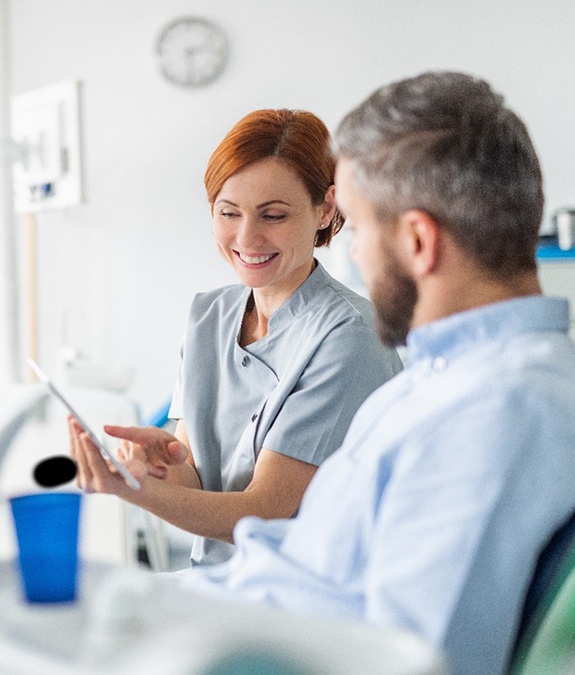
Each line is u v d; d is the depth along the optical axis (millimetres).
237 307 1859
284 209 1689
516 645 935
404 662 654
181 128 4965
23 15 4961
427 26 4898
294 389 1721
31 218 4406
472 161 989
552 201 4859
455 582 883
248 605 749
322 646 675
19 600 804
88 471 1505
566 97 4844
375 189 1020
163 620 709
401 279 1027
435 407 945
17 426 1133
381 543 908
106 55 4965
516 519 902
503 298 1013
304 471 1683
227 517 1617
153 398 4988
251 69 4945
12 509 796
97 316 5004
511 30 4863
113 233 4996
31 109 3693
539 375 943
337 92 4938
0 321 3529
